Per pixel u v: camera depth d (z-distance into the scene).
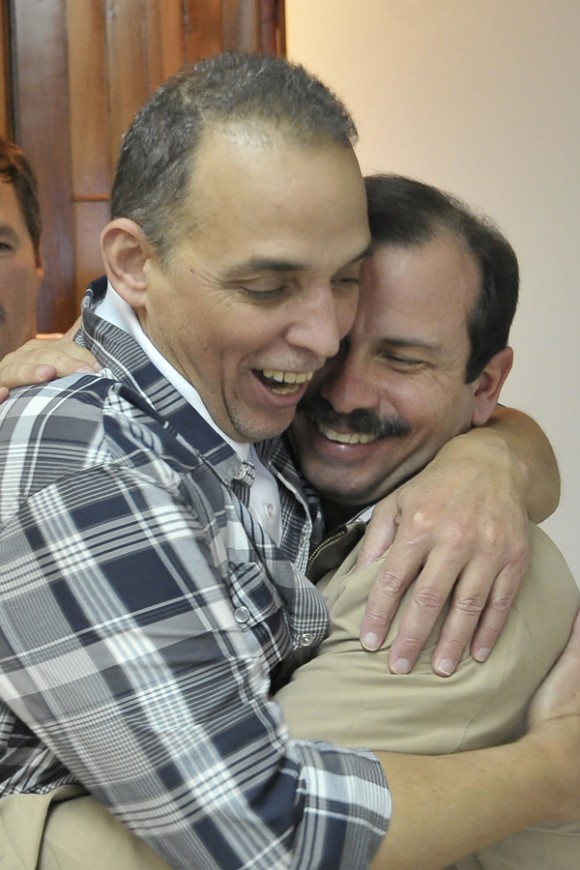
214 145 1.04
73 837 1.08
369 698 1.15
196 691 0.99
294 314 1.08
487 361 1.40
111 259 1.15
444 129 2.65
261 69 1.07
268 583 1.16
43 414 1.07
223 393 1.15
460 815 1.05
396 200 1.32
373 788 1.02
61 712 1.00
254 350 1.10
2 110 2.65
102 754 1.00
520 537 1.19
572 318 2.69
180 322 1.11
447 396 1.36
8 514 1.03
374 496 1.42
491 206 2.66
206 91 1.07
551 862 1.29
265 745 0.99
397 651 1.15
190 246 1.07
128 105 2.68
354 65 2.64
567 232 2.66
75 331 1.46
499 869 1.28
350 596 1.21
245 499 1.22
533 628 1.22
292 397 1.18
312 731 1.14
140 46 2.67
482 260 1.34
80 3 2.65
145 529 1.00
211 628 1.01
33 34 2.65
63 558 1.00
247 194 1.02
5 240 1.93
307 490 1.42
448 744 1.15
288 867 0.97
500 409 1.64
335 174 1.05
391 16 2.62
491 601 1.17
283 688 1.20
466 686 1.16
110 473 1.02
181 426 1.14
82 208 2.71
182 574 1.01
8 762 1.08
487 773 1.09
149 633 0.98
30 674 1.01
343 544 1.36
